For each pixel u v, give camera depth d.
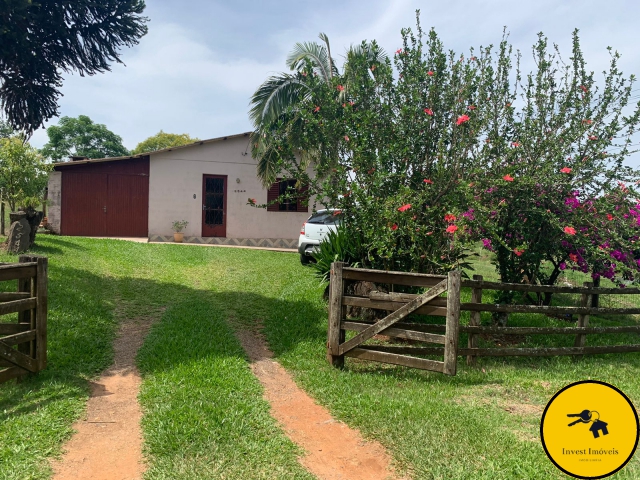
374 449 3.47
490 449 3.39
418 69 6.25
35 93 8.62
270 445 3.44
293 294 8.73
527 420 3.99
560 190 6.18
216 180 16.94
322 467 3.22
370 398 4.32
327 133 6.61
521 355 5.61
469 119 6.00
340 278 5.32
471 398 4.50
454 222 5.61
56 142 41.06
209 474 3.04
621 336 7.20
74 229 16.69
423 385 4.83
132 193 17.14
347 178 6.23
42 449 3.30
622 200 6.09
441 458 3.29
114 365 5.14
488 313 7.81
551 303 9.04
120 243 14.10
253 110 13.17
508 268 6.73
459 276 4.89
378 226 5.81
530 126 6.25
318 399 4.40
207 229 16.88
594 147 6.04
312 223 11.83
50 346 5.23
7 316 6.02
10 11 7.10
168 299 8.14
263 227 17.31
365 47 6.96
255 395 4.34
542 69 6.42
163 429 3.59
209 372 4.77
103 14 8.40
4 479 2.91
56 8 7.84
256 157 14.45
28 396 4.14
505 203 5.75
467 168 6.01
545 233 6.56
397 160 6.07
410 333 5.09
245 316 7.33
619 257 6.49
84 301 7.00
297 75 13.03
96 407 4.09
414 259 6.06
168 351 5.37
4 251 9.78
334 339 5.31
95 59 8.77
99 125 42.41
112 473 3.09
